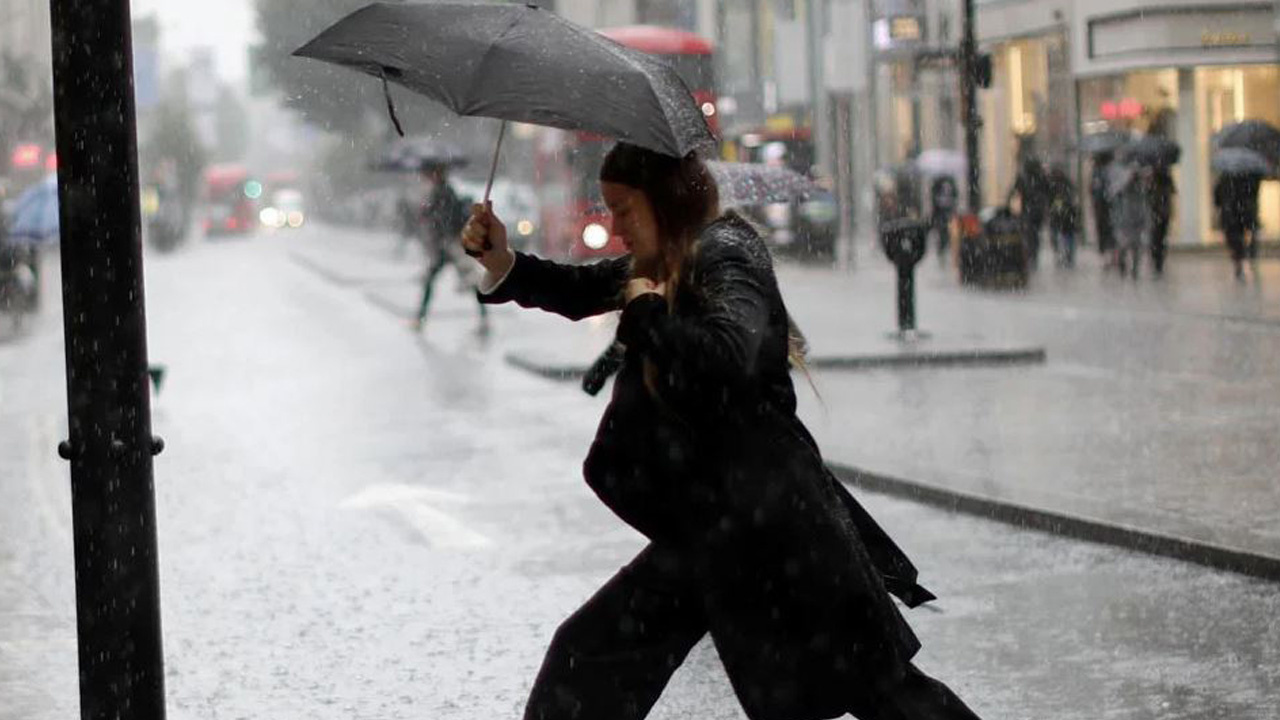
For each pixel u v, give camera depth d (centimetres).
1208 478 1906
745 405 770
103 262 794
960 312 4456
